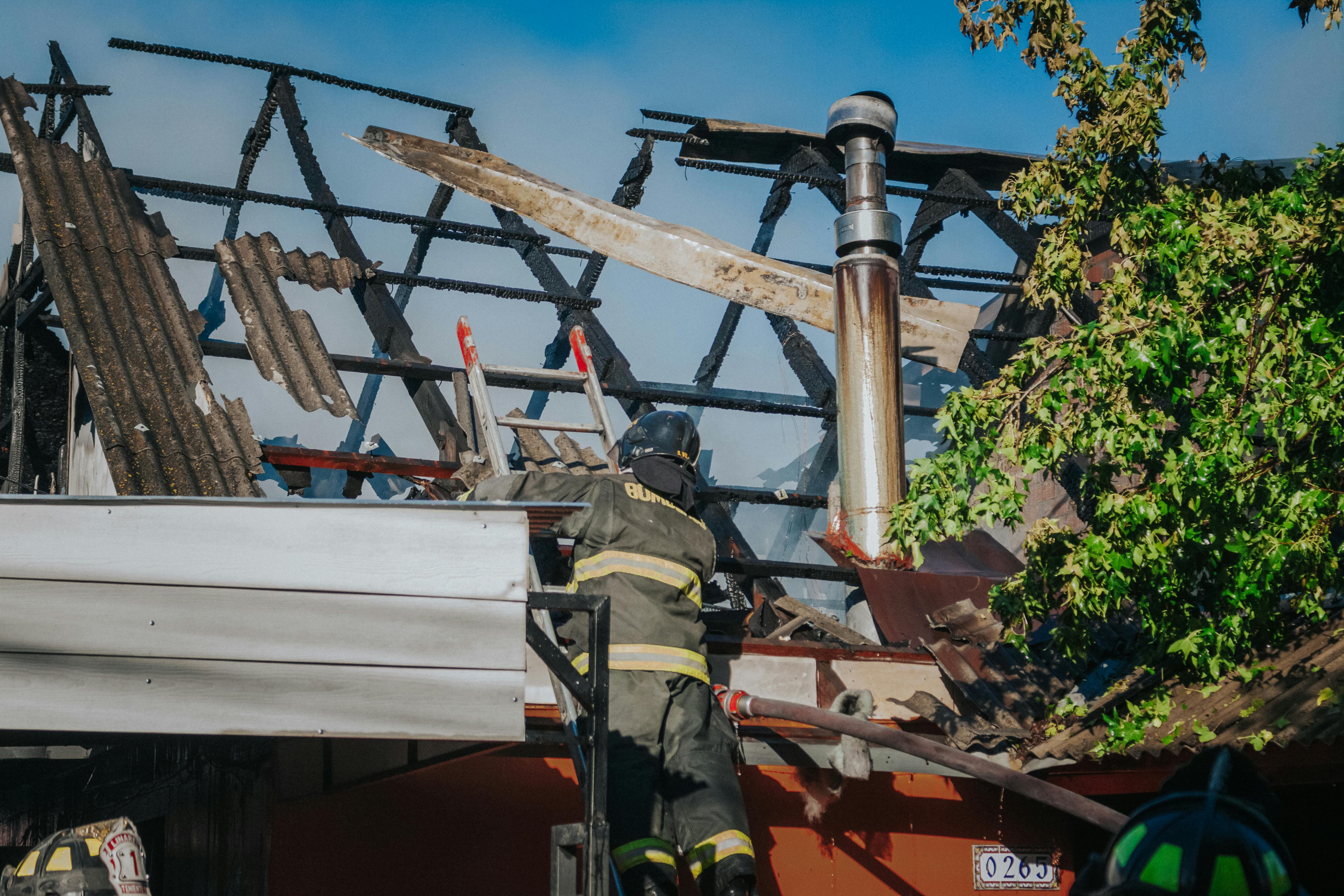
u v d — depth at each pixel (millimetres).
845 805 5484
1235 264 4887
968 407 5199
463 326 5570
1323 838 6207
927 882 5578
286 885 4340
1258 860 1600
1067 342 5059
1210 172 6465
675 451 4391
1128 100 5863
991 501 5125
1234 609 5059
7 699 2623
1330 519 4797
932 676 5781
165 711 2727
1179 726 4957
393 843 4586
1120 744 4980
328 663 2865
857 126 7316
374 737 2863
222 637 2801
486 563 3039
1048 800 3529
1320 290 4922
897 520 5277
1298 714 4555
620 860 3623
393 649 2924
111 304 6383
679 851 3908
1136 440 4883
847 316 6934
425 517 3014
